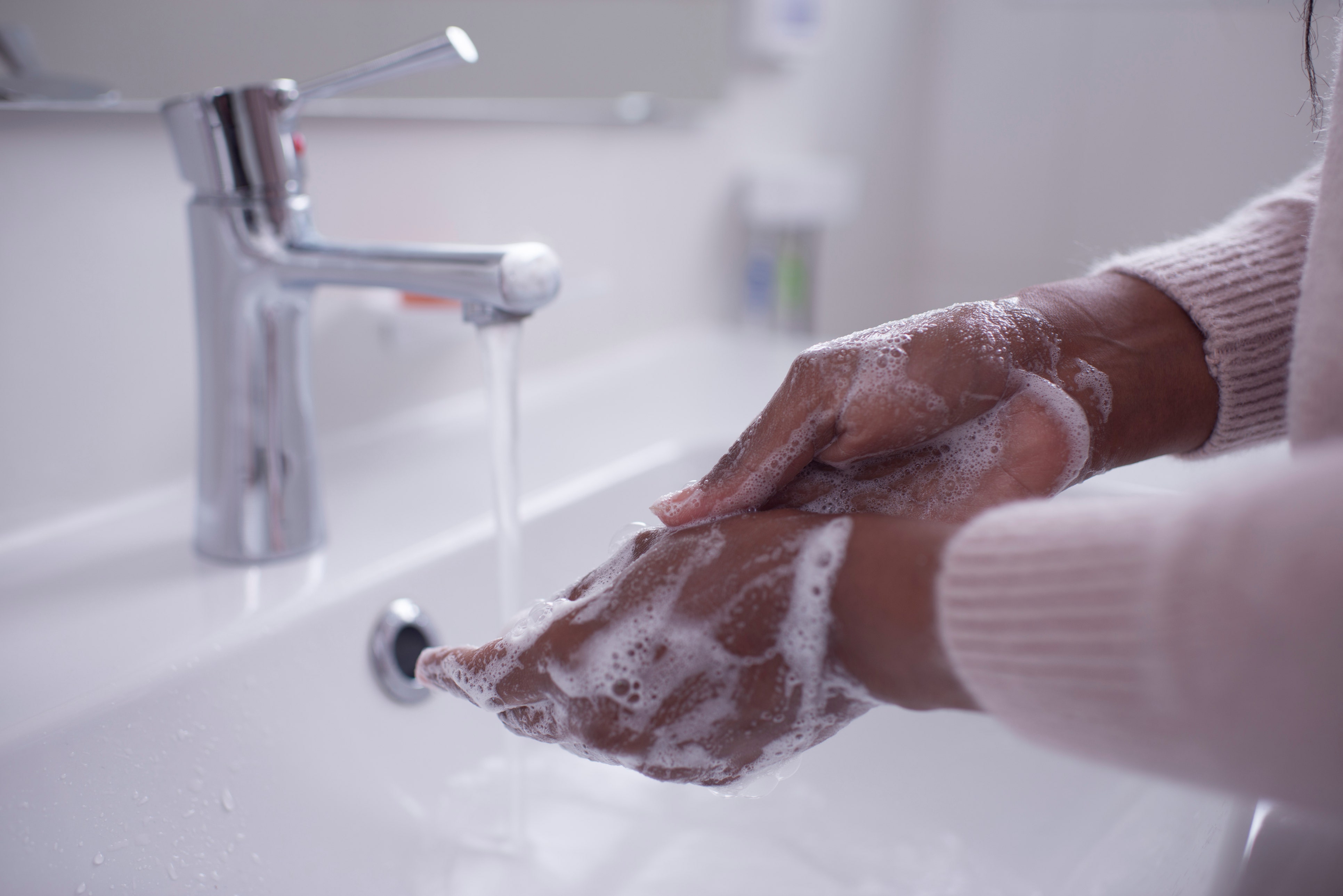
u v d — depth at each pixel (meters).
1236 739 0.21
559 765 0.62
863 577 0.29
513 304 0.48
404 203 0.76
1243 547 0.21
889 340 0.34
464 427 0.82
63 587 0.55
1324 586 0.20
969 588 0.26
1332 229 0.31
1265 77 1.17
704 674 0.31
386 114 0.72
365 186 0.73
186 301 0.66
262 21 0.64
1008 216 1.42
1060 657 0.24
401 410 0.80
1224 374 0.41
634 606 0.31
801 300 1.14
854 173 1.33
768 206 1.06
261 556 0.58
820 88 1.22
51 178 0.57
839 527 0.30
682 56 0.96
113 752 0.44
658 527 0.37
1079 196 1.35
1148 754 0.23
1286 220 0.44
